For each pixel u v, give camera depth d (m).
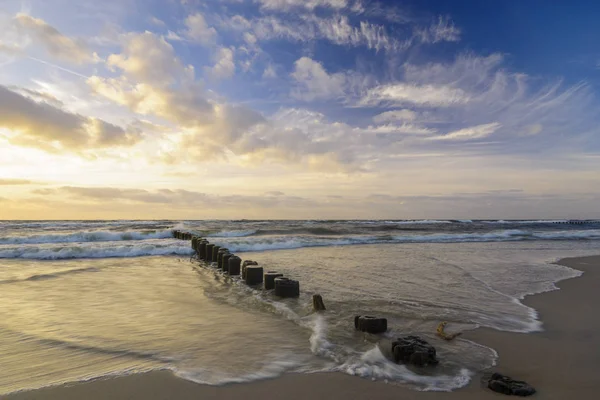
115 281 9.94
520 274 11.02
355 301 7.45
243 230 29.20
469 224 52.78
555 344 5.07
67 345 4.97
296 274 10.78
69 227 35.66
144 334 5.45
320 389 3.70
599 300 7.80
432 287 8.89
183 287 9.20
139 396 3.54
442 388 3.74
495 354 4.67
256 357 4.54
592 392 3.62
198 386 3.75
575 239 27.44
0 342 5.09
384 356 4.58
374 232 32.44
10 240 20.27
